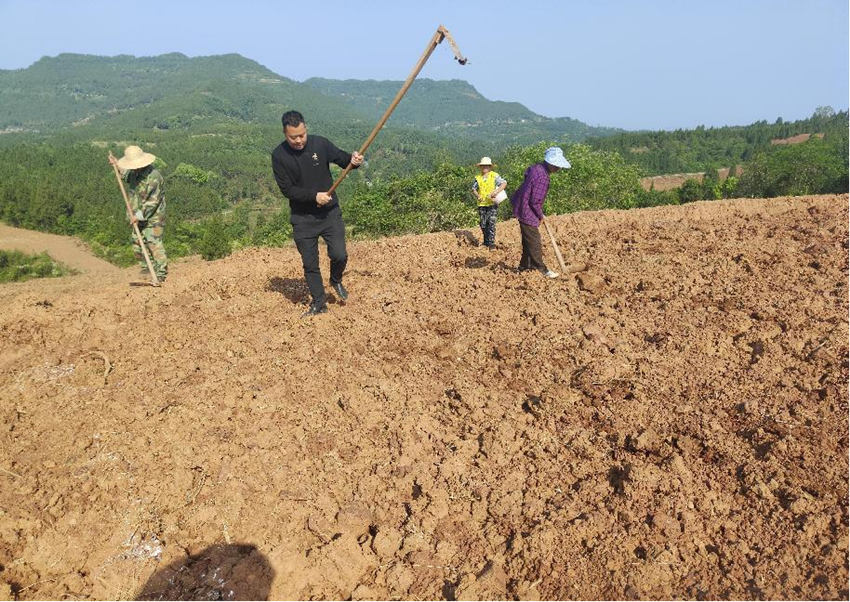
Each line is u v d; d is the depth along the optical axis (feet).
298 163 17.88
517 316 19.26
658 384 14.73
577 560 10.06
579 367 15.90
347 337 18.60
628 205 113.80
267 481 12.26
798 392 13.79
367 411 14.48
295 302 22.38
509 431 13.39
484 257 27.53
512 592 9.70
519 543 10.43
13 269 209.46
